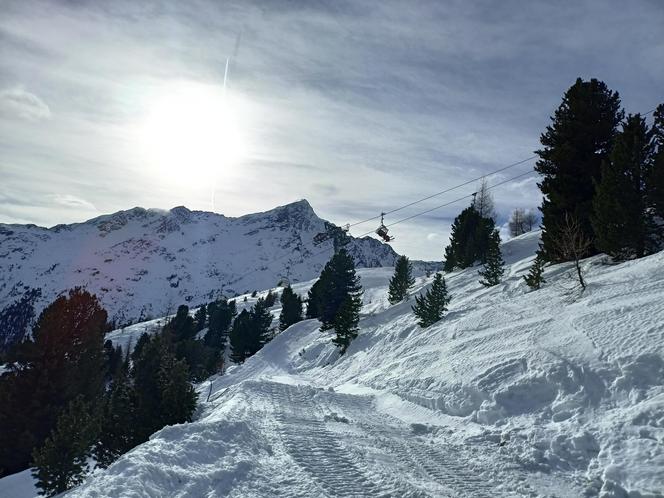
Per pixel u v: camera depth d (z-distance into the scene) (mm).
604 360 12844
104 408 28297
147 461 8562
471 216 62219
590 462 9375
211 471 8852
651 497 7344
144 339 87938
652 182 25078
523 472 9672
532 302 24922
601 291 20250
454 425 14719
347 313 46500
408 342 31750
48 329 32188
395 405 19438
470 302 35688
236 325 82750
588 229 30938
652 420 9578
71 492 7531
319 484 8430
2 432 29453
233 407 17406
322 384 36844
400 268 58250
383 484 8562
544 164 34406
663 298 15180
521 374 14859
